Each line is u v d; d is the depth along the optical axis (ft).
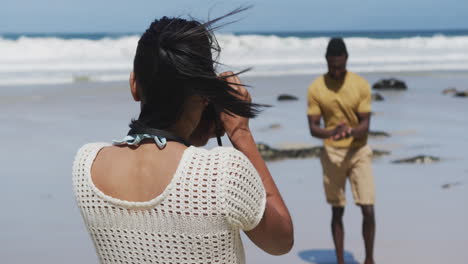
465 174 28.27
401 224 21.25
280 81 67.62
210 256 5.25
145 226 5.31
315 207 23.27
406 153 32.45
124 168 5.48
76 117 41.75
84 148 5.83
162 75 5.41
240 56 102.22
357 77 17.53
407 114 45.75
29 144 33.40
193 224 5.16
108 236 5.49
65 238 19.95
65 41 90.63
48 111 44.09
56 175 27.66
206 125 6.04
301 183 26.53
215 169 5.19
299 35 326.44
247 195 5.23
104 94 54.08
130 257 5.42
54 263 17.79
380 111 47.24
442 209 23.04
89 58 87.86
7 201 23.58
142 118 5.64
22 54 87.61
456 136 37.27
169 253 5.28
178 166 5.25
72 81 65.31
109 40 92.68
